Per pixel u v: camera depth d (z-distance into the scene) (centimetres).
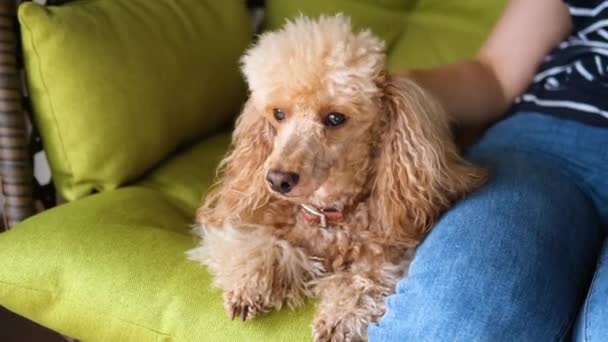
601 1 114
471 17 157
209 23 144
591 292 82
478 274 80
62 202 138
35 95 123
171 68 132
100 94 121
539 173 101
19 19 117
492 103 127
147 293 98
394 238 98
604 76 111
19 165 125
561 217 93
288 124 92
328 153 92
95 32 122
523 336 77
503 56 129
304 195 91
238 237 102
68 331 106
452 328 77
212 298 96
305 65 88
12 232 111
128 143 125
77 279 102
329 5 160
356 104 90
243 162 106
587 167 107
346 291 93
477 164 107
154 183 133
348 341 88
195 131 143
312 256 101
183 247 107
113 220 112
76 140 122
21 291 105
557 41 127
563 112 111
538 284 80
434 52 156
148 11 134
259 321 92
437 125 100
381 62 94
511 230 86
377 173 99
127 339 99
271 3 165
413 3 163
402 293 84
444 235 87
